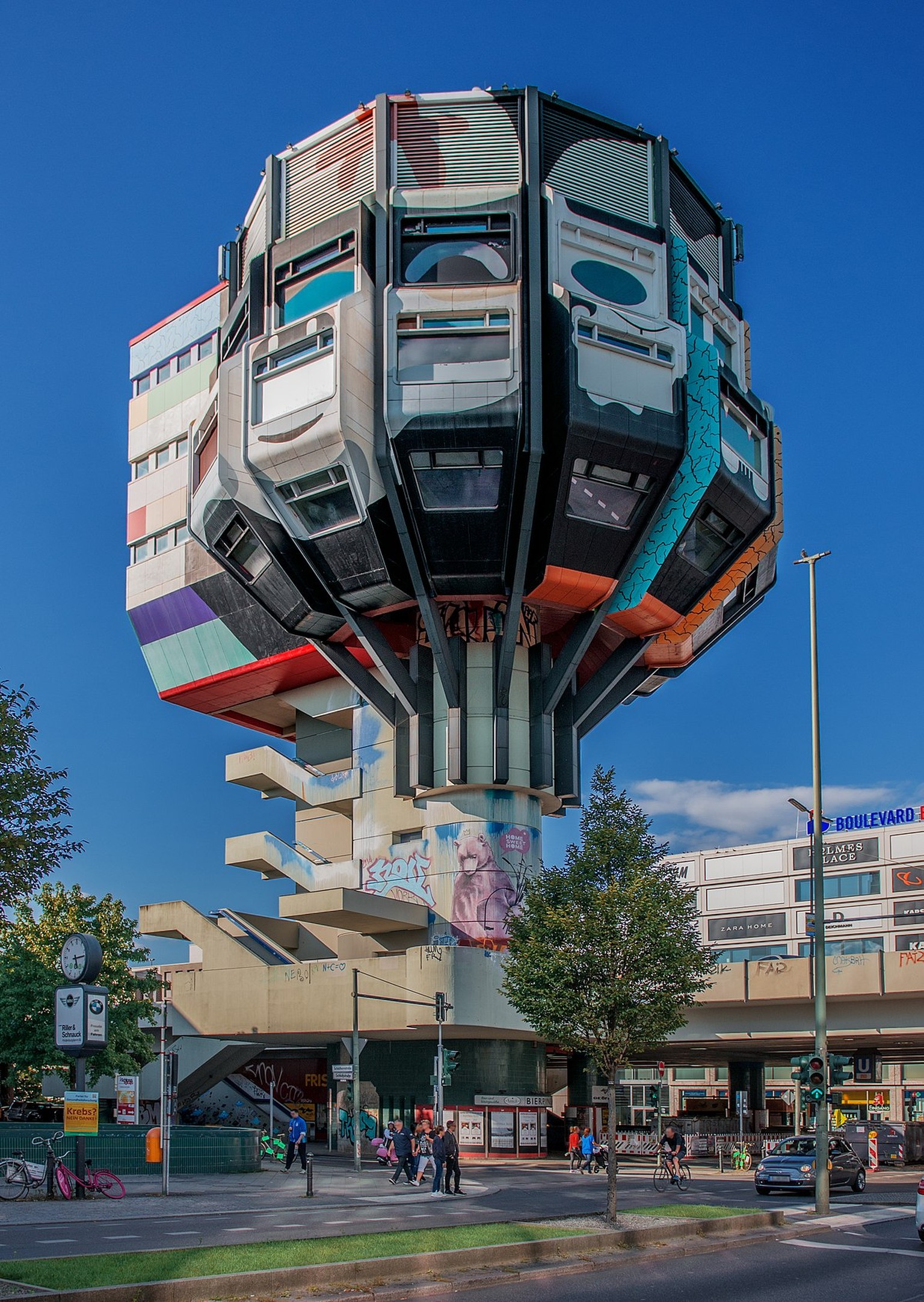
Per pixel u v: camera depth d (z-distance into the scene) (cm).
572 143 5800
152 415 7969
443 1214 2783
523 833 6316
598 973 2630
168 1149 3494
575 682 6794
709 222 6525
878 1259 2088
